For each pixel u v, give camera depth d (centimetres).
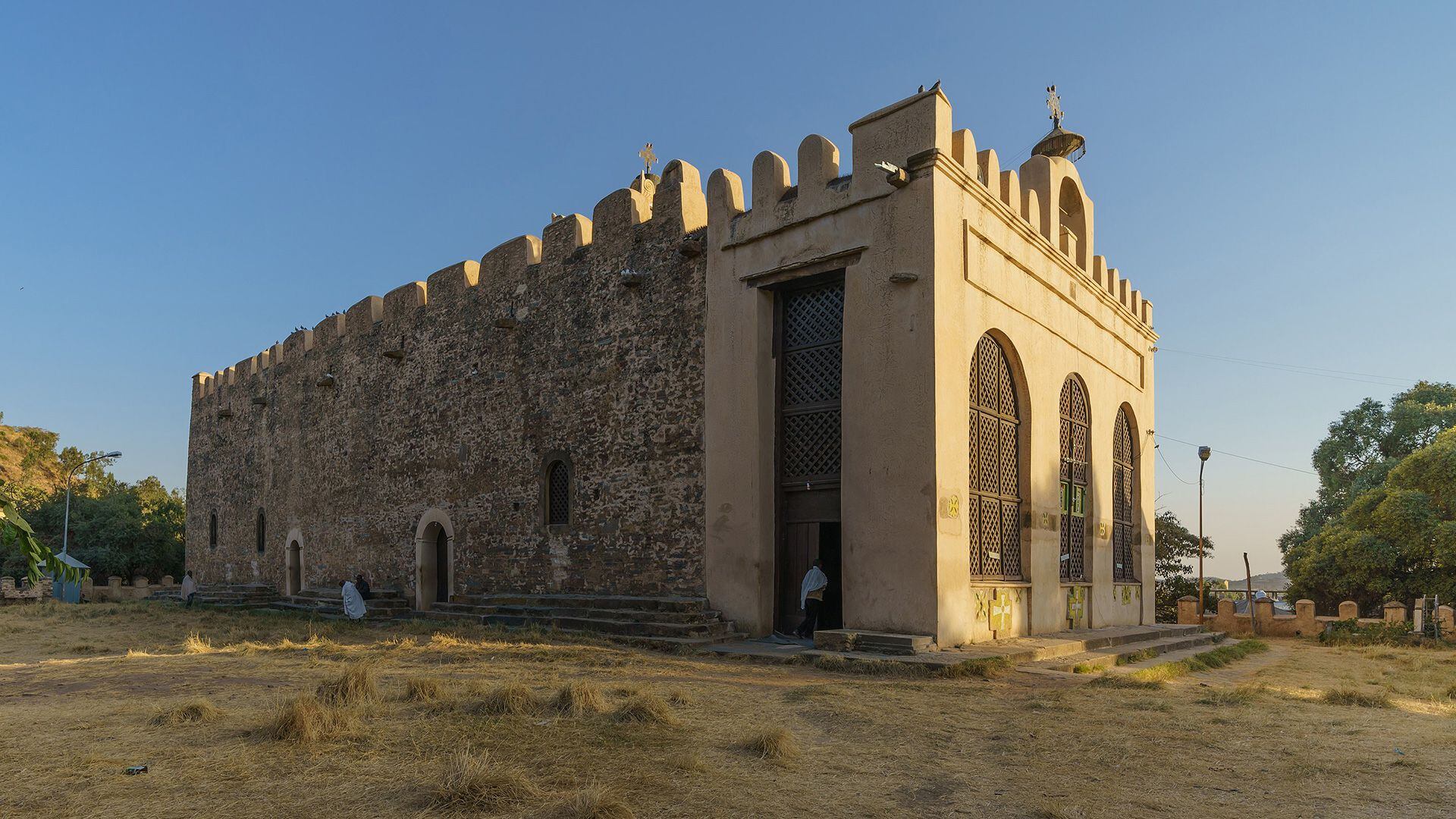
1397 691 1159
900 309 1306
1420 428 4100
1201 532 3080
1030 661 1228
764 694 900
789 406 1486
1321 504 4503
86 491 5306
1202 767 621
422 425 2208
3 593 3372
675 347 1627
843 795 534
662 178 1716
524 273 1967
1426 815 512
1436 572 3053
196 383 3578
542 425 1870
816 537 1440
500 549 1928
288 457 2811
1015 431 1579
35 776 536
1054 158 1844
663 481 1614
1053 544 1641
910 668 1094
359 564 2381
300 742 619
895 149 1341
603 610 1548
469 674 1003
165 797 496
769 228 1484
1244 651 1912
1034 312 1636
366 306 2477
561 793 510
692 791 525
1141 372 2283
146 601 3266
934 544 1234
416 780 532
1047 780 579
